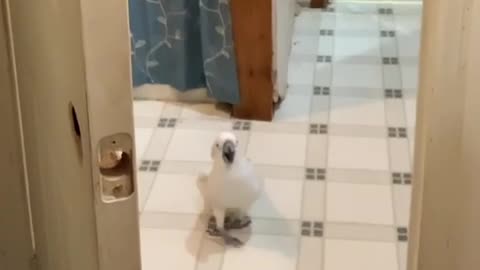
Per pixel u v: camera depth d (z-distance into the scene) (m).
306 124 2.85
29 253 1.06
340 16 3.65
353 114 2.90
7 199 1.02
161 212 2.42
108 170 0.82
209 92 2.89
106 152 0.80
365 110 2.93
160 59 2.91
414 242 1.08
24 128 0.97
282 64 2.90
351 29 3.52
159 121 2.87
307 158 2.66
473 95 0.97
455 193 1.02
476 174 1.00
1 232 1.04
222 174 2.19
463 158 1.00
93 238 0.85
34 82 0.88
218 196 2.22
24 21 0.86
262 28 2.71
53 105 0.84
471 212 1.02
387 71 3.19
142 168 2.62
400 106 2.95
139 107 2.95
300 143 2.74
